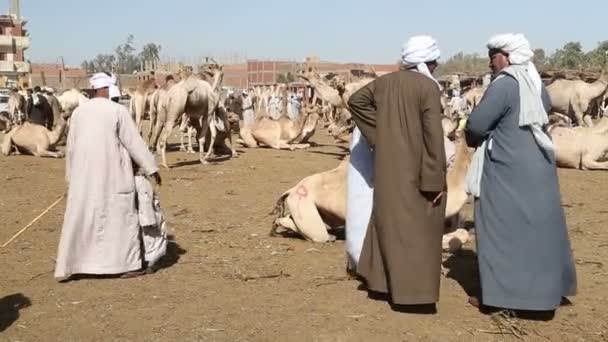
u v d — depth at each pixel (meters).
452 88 35.62
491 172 5.35
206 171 14.50
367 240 5.77
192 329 5.27
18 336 5.18
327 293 6.08
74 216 6.34
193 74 17.16
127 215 6.48
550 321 5.43
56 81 64.12
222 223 9.02
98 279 6.49
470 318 5.49
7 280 6.52
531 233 5.24
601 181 13.25
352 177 6.23
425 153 5.33
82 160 6.35
